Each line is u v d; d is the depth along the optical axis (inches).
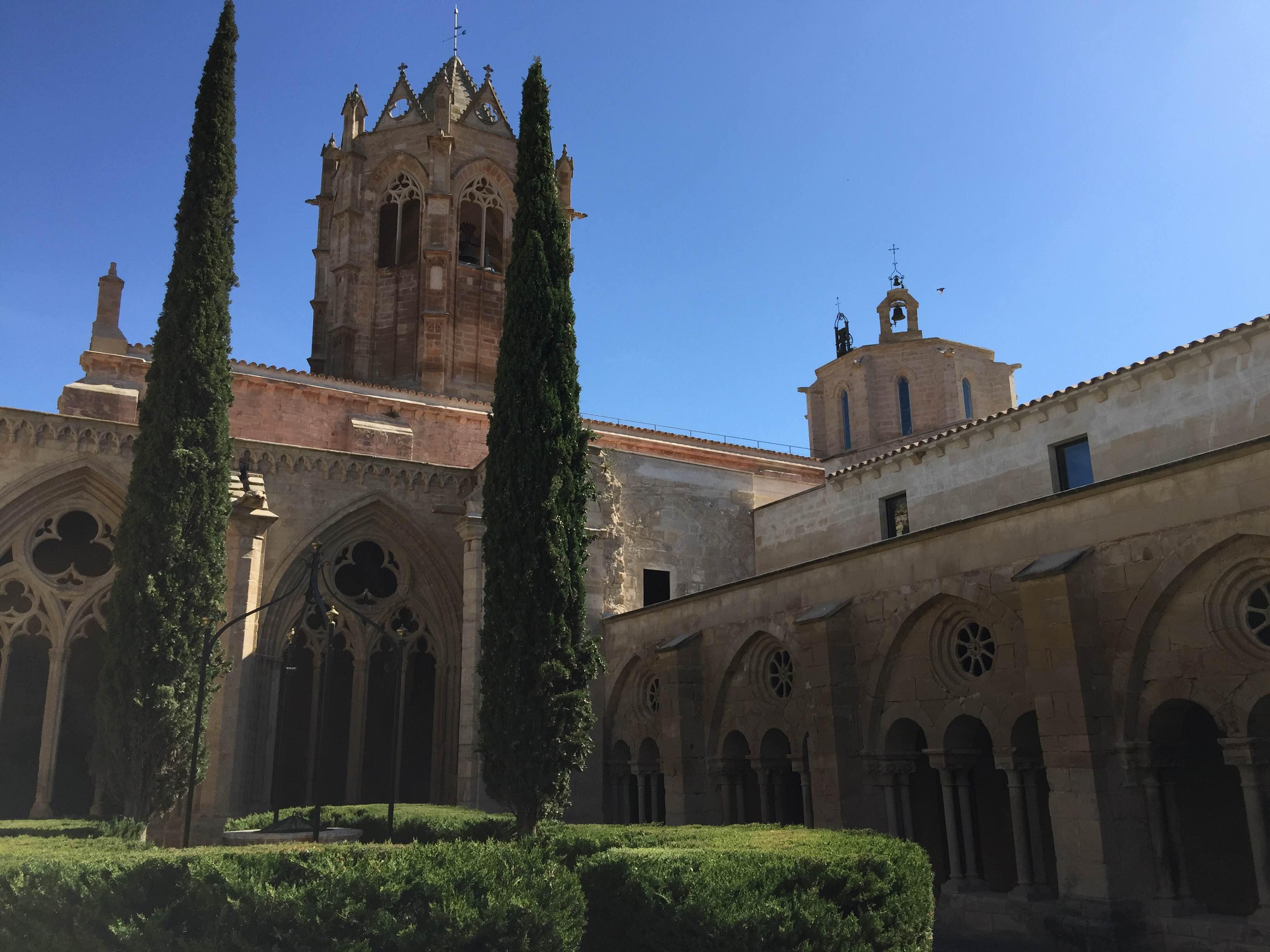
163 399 882.1
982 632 705.0
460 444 1514.5
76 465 1073.5
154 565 835.4
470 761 1034.7
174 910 373.7
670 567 1249.4
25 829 689.6
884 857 438.3
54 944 373.7
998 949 613.3
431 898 369.4
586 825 736.3
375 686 1262.3
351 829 732.0
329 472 1227.9
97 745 803.4
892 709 756.6
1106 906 559.2
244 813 1060.5
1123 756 587.5
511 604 729.6
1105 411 858.1
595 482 1207.6
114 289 1384.1
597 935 451.5
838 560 818.8
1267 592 541.0
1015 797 654.5
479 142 1881.2
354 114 1875.0
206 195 951.0
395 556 1258.0
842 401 2297.0
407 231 1861.5
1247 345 756.0
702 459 1605.6
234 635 1012.5
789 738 853.2
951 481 1009.5
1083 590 616.7
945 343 2176.4
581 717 714.8
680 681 960.3
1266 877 521.7
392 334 1760.6
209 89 984.9
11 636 1040.2
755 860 426.6
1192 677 568.1
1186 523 575.2
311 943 353.1
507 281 829.2
